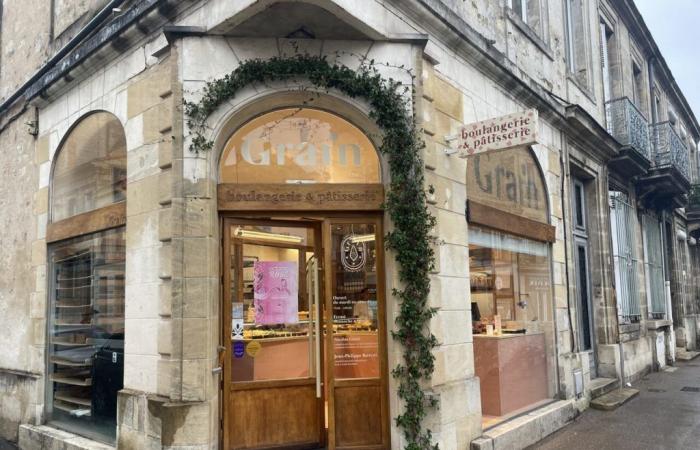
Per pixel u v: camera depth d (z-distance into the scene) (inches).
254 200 222.8
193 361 205.0
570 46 455.2
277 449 224.5
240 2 202.5
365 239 233.5
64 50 300.5
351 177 234.2
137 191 238.8
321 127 235.5
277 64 216.5
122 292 248.5
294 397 230.4
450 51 267.7
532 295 324.8
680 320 705.0
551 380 330.0
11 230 337.1
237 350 222.8
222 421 216.5
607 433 293.7
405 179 222.4
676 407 358.0
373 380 227.0
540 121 351.9
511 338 294.4
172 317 207.6
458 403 234.2
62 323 288.5
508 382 285.4
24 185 328.5
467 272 259.9
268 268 231.5
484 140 241.4
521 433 265.1
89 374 264.8
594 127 406.0
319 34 221.6
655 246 612.4
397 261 222.4
